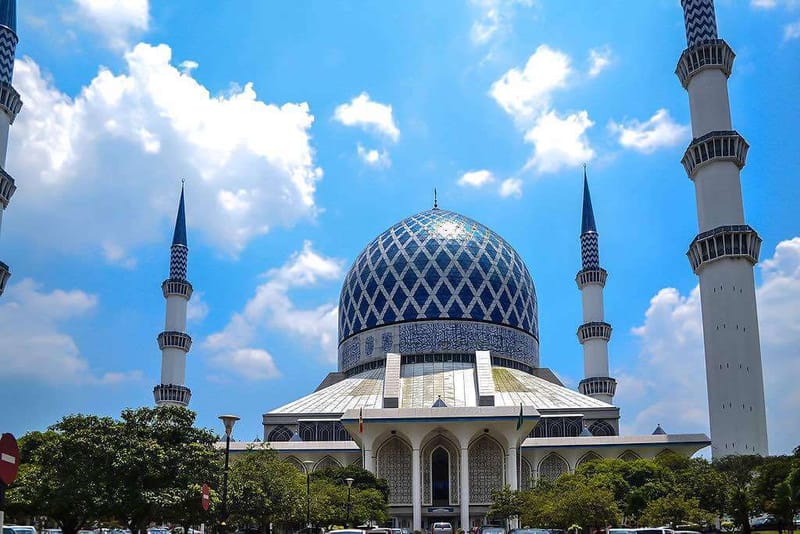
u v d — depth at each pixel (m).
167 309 132.88
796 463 67.12
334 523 81.25
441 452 104.88
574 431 113.00
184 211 140.38
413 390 114.25
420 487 100.50
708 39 102.62
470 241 130.75
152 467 48.59
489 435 102.94
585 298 139.50
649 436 108.81
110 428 49.75
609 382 132.75
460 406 105.12
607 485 83.31
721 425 91.25
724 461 83.62
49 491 48.59
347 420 98.81
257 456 69.56
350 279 135.75
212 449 52.97
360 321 130.75
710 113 100.88
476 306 126.31
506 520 91.94
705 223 98.44
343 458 110.50
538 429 113.38
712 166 98.75
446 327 124.44
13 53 94.75
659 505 70.12
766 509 70.81
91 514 48.84
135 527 52.31
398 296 127.12
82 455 48.66
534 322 135.75
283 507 65.19
